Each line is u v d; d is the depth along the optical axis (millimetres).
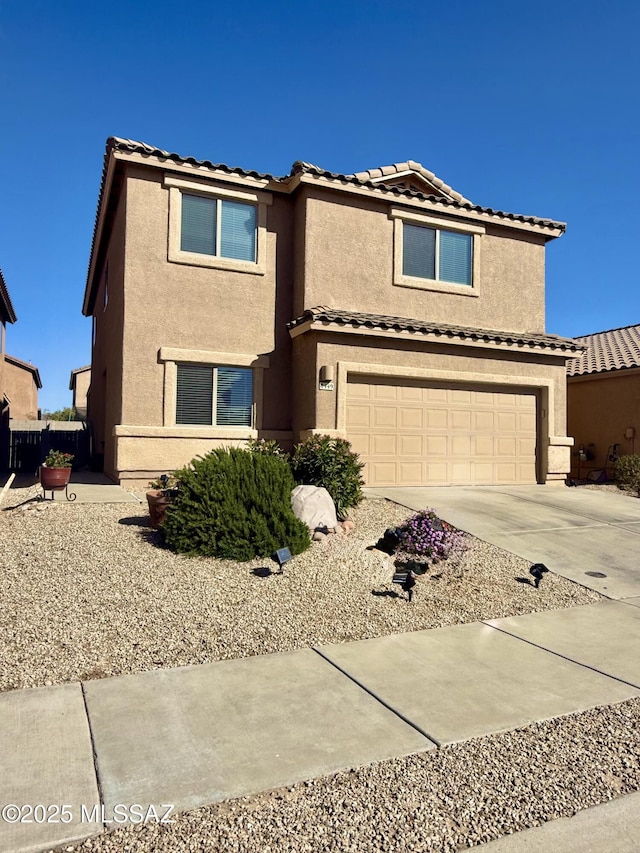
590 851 3188
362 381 13828
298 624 6289
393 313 15047
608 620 6914
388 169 16047
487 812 3455
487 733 4301
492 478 15266
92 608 6289
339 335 13406
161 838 3145
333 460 10398
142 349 13367
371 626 6379
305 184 14148
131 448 13203
